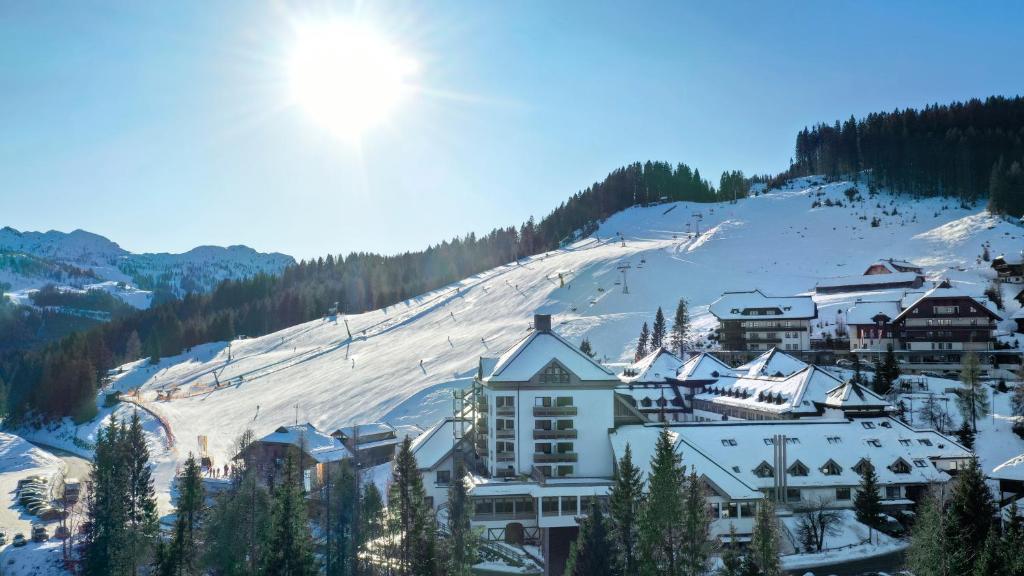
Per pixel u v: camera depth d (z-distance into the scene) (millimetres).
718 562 70000
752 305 161875
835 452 86188
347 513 81062
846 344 150750
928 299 137875
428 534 66188
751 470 84562
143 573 83375
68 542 96312
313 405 172750
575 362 95438
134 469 98812
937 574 56000
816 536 73812
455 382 159250
